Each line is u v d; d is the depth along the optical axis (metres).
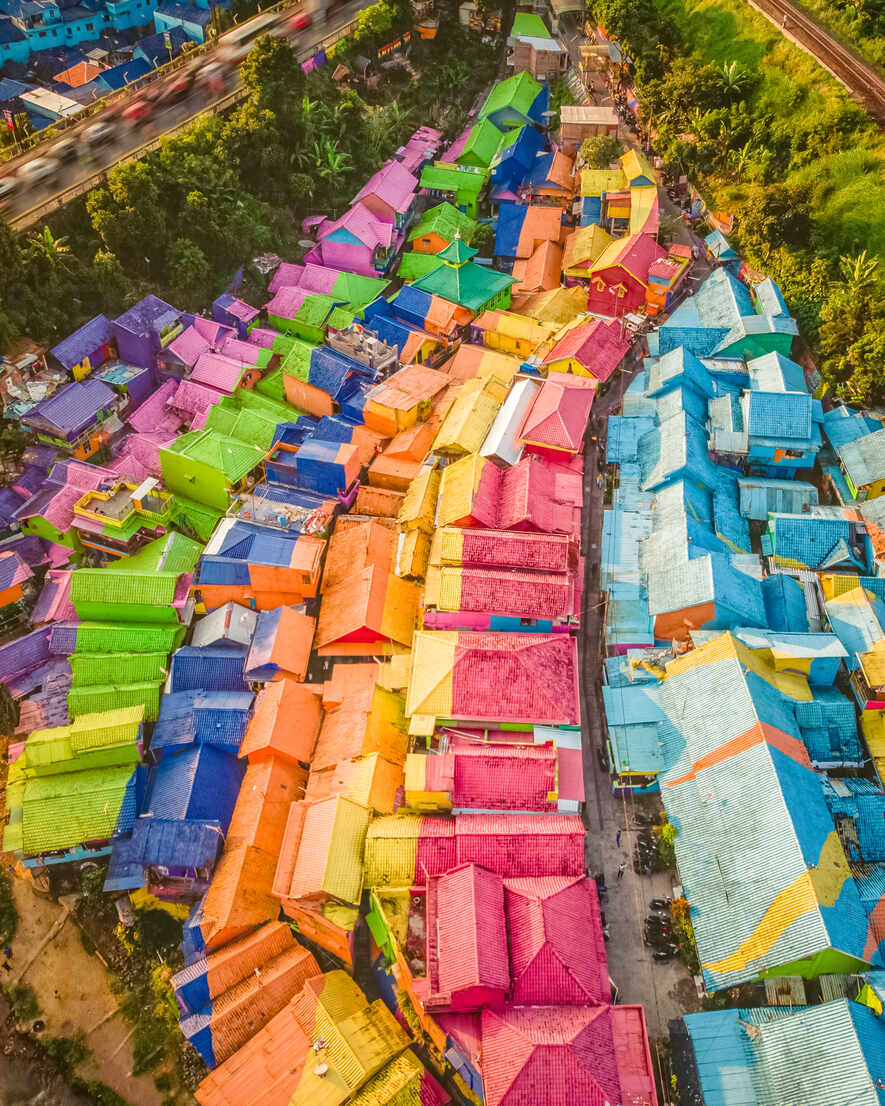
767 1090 41.69
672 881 51.25
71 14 122.25
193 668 60.53
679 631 59.62
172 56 115.75
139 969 52.25
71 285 80.50
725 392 74.38
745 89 98.31
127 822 54.12
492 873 47.94
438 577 60.00
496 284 89.50
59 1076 49.91
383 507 69.50
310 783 55.09
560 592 58.84
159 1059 49.66
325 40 114.06
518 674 54.69
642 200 91.81
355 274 92.25
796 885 45.34
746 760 50.38
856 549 63.72
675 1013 46.53
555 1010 43.34
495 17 125.31
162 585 63.41
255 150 96.50
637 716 55.31
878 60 95.56
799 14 103.56
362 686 58.78
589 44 121.62
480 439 70.12
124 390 77.38
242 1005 46.59
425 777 50.53
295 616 62.53
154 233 85.94
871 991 42.50
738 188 93.19
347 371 78.44
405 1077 43.41
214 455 70.50
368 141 106.00
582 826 49.31
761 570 62.47
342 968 50.62
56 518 67.88
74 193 85.81
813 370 76.19
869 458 66.81
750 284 84.31
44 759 55.44
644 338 83.19
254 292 92.12
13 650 62.12
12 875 55.94
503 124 110.69
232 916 49.25
